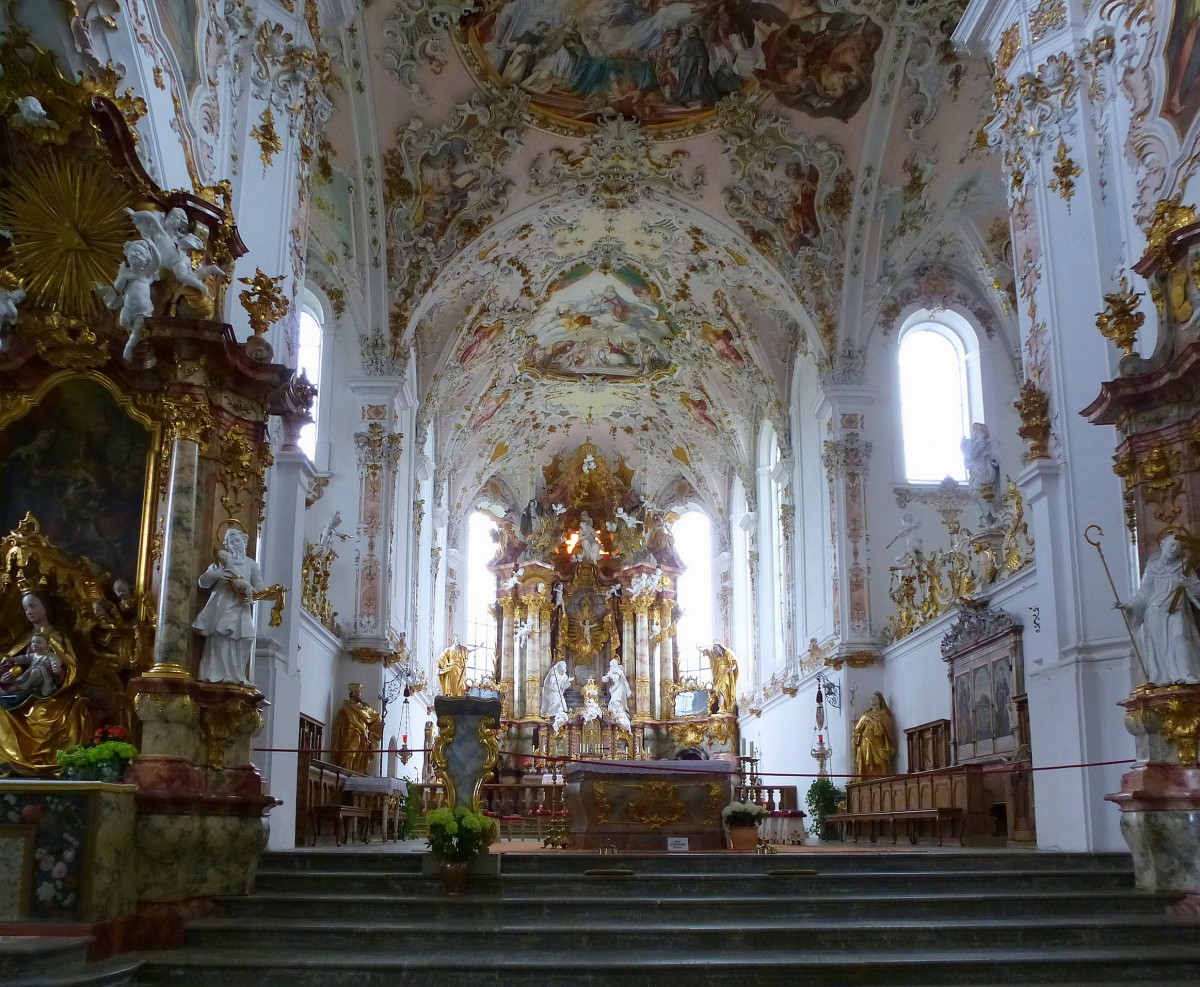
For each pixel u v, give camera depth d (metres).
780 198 23.67
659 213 25.41
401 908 9.80
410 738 26.34
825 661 24.19
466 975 8.44
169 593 10.04
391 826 21.33
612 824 15.49
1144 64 12.70
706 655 37.19
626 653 38.91
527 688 38.38
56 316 10.62
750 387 30.81
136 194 10.54
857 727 22.59
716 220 24.72
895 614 23.11
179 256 10.37
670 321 30.64
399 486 24.73
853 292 23.86
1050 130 13.81
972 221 23.05
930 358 24.59
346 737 20.56
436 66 21.09
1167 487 11.05
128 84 10.40
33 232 10.77
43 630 10.21
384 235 22.66
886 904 9.96
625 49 21.75
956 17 19.58
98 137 10.13
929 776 18.41
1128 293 12.20
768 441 32.34
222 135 12.50
